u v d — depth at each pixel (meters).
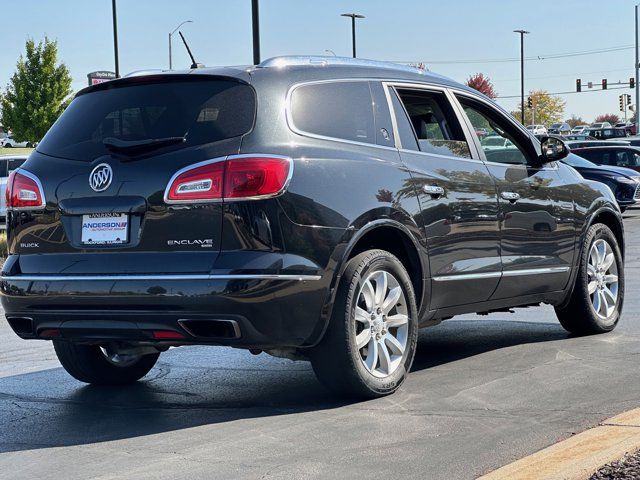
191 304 5.12
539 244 7.05
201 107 5.44
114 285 5.30
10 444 4.98
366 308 5.65
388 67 6.37
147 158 5.38
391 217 5.75
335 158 5.57
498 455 4.44
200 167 5.22
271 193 5.17
